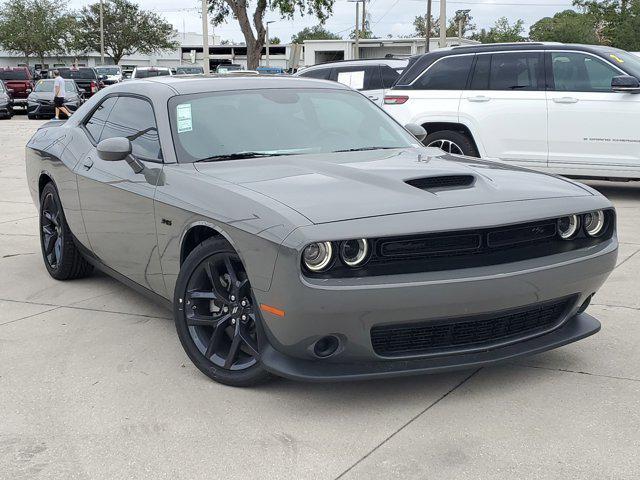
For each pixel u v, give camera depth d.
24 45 64.69
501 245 3.29
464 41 38.28
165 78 4.85
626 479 2.73
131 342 4.25
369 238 3.03
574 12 69.56
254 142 4.17
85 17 70.94
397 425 3.19
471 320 3.22
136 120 4.55
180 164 4.00
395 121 4.90
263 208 3.21
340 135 4.42
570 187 3.73
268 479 2.79
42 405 3.46
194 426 3.22
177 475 2.84
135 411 3.38
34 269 6.00
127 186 4.22
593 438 3.04
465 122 8.97
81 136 5.18
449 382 3.62
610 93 8.24
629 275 5.53
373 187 3.42
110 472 2.87
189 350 3.72
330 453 2.97
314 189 3.40
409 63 9.62
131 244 4.30
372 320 3.06
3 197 9.73
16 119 28.38
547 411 3.29
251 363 3.49
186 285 3.67
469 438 3.06
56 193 5.36
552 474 2.77
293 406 3.39
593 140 8.34
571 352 3.99
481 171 3.85
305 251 3.02
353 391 3.53
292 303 3.02
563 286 3.37
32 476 2.85
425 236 3.13
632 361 3.85
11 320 4.70
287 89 4.70
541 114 8.55
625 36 61.09
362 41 40.62
